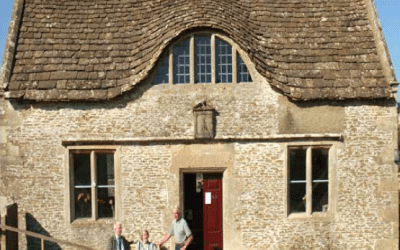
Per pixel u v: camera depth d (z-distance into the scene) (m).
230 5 10.38
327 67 9.89
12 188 9.50
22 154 9.48
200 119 9.47
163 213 9.62
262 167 9.62
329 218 9.71
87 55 9.94
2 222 8.40
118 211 9.59
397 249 9.79
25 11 10.48
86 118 9.52
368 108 9.70
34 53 9.84
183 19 9.53
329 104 9.65
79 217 9.74
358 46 10.23
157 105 9.57
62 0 10.91
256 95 9.59
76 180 9.73
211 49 9.57
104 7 10.88
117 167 9.57
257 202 9.63
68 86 9.38
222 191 9.85
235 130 9.59
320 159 9.91
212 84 9.59
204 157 9.62
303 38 10.37
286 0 11.09
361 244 9.77
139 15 10.63
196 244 11.39
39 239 9.55
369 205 9.77
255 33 10.16
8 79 9.36
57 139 9.49
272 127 9.62
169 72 9.56
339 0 11.12
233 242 9.62
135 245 9.43
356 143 9.73
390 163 9.76
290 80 9.57
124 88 9.37
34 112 9.45
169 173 9.60
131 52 9.98
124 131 9.56
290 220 9.64
